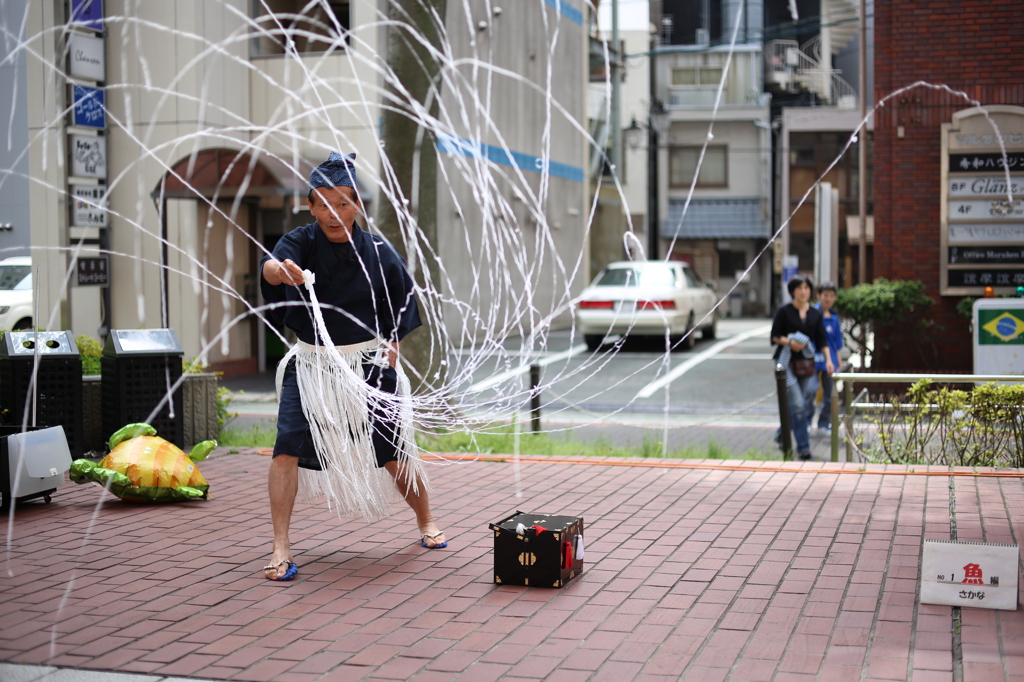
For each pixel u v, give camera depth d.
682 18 50.56
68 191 17.67
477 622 5.42
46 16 17.69
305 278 6.14
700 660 4.84
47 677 4.68
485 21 26.75
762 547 6.91
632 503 8.39
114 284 20.14
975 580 5.55
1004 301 14.07
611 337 25.73
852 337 17.11
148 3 19.72
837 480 9.30
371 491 6.63
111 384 10.72
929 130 16.70
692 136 48.78
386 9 20.69
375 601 5.79
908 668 4.69
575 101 34.19
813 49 48.59
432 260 12.89
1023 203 16.22
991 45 16.39
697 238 49.00
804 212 47.31
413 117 12.79
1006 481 9.17
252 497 8.77
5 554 6.84
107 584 6.14
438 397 11.70
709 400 17.59
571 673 4.70
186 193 18.81
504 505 8.35
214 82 20.11
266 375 21.38
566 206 33.50
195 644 5.11
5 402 10.12
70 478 8.63
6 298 18.36
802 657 4.86
